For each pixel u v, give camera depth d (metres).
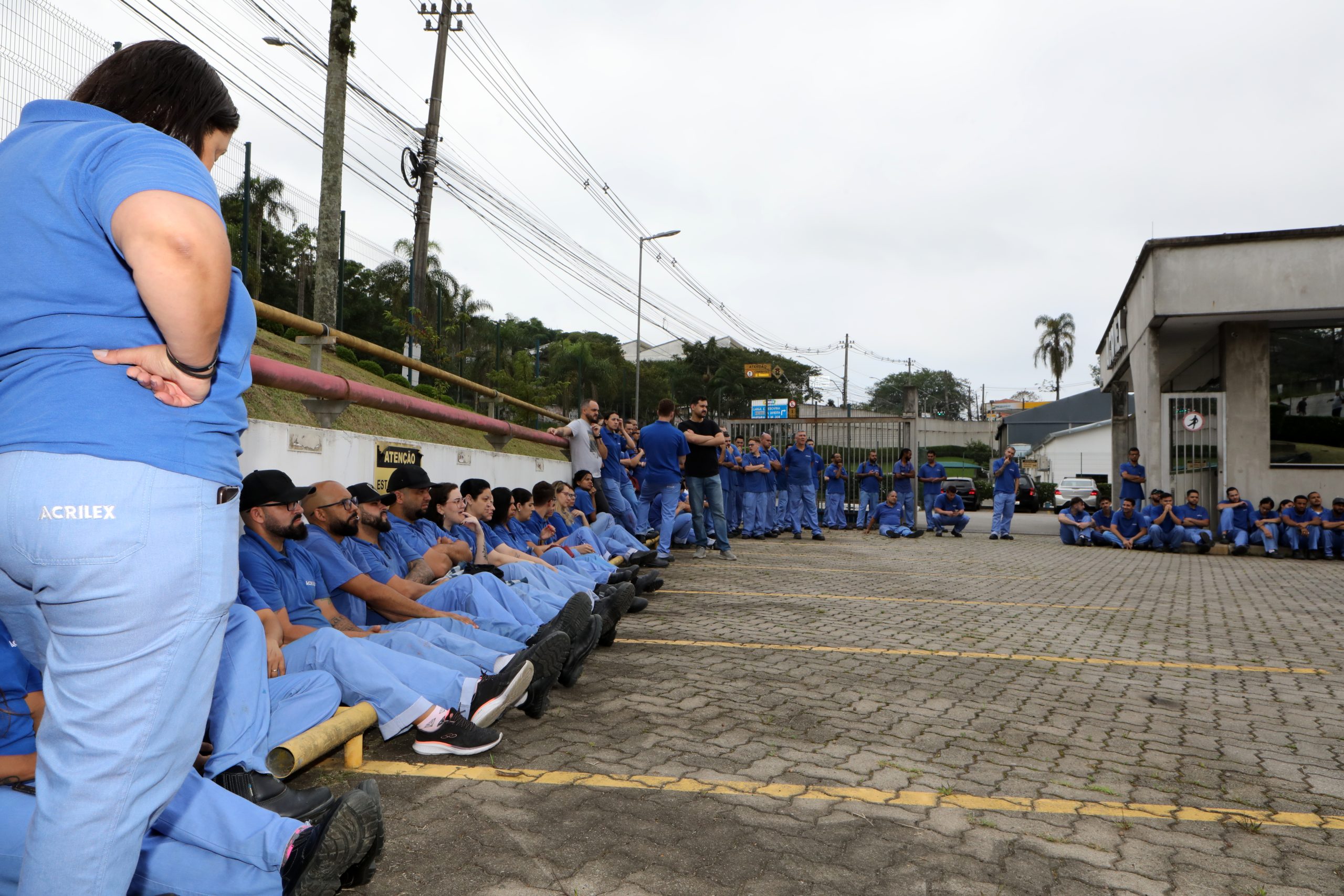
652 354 87.69
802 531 18.27
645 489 10.66
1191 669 5.37
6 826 1.82
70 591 1.40
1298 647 6.18
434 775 3.15
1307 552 14.07
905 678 4.90
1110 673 5.19
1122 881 2.48
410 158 19.88
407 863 2.45
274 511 3.65
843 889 2.37
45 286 1.42
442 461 7.63
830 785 3.16
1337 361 15.88
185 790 2.03
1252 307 15.27
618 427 11.43
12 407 1.42
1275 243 15.18
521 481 9.93
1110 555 14.06
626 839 2.64
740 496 16.56
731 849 2.59
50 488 1.38
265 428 4.86
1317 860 2.67
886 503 17.25
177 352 1.42
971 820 2.88
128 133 1.46
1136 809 3.04
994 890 2.39
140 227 1.35
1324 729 4.14
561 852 2.54
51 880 1.43
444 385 21.12
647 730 3.76
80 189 1.42
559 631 3.80
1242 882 2.50
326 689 3.07
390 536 5.20
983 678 4.97
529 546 6.90
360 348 6.28
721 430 11.76
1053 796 3.14
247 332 1.68
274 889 2.00
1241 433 16.16
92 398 1.41
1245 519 14.77
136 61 1.64
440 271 31.16
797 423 19.30
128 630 1.42
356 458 5.99
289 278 26.47
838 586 8.96
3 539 1.41
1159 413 16.36
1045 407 51.84
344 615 4.26
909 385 18.69
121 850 1.47
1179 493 16.14
